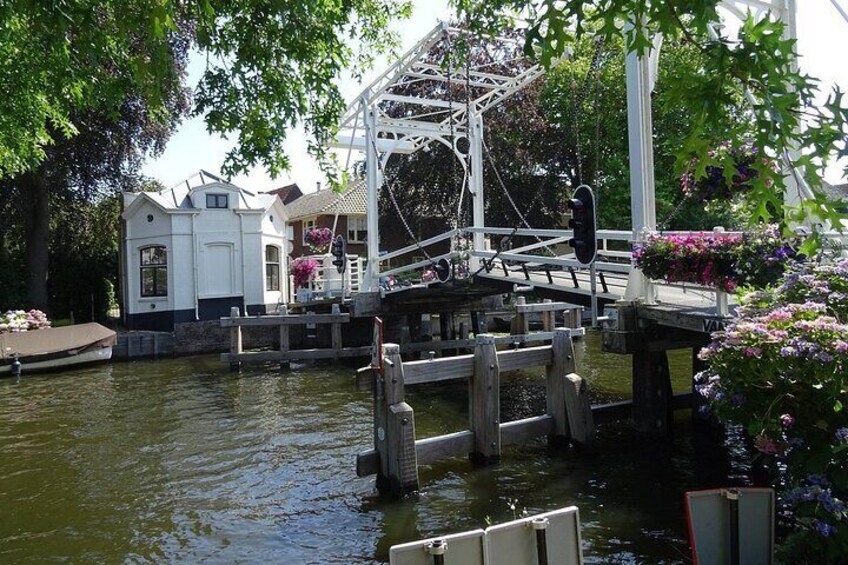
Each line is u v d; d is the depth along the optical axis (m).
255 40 5.28
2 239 22.27
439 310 16.44
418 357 17.08
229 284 21.34
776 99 1.91
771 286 5.23
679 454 7.41
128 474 7.54
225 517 6.12
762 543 3.28
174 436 9.27
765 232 5.76
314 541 5.51
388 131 15.13
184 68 19.44
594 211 7.28
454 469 7.17
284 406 11.17
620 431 8.41
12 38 6.52
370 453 6.70
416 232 27.00
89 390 13.32
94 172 21.89
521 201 23.25
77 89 6.76
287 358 15.53
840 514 3.30
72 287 23.00
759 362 3.70
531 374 13.45
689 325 6.83
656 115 18.36
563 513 2.99
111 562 5.21
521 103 22.55
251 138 5.57
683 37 2.27
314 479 7.14
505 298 21.00
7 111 7.98
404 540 5.47
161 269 21.00
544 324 17.83
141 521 6.08
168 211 20.36
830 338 3.56
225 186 21.30
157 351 19.05
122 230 22.23
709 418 8.23
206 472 7.53
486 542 2.78
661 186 20.28
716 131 2.25
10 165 9.47
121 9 3.73
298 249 38.16
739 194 5.82
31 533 5.84
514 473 6.96
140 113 20.33
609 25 2.08
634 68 7.59
